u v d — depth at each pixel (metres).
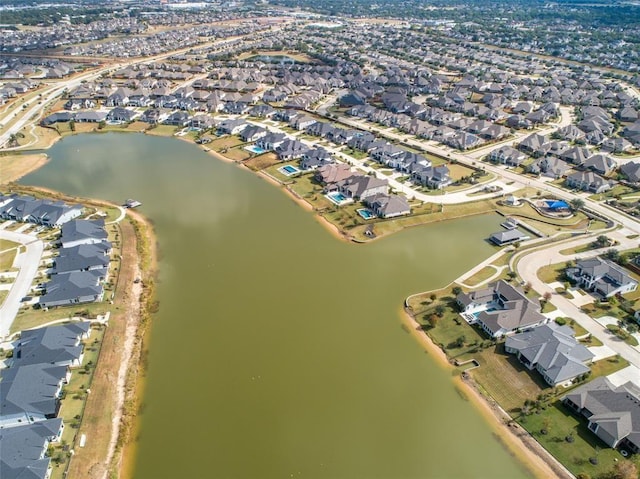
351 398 72.31
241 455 63.72
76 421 66.88
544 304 90.50
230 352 80.75
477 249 111.69
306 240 115.56
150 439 65.69
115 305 90.31
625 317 87.44
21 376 70.31
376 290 97.12
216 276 101.12
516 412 69.94
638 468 60.75
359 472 61.84
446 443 65.81
